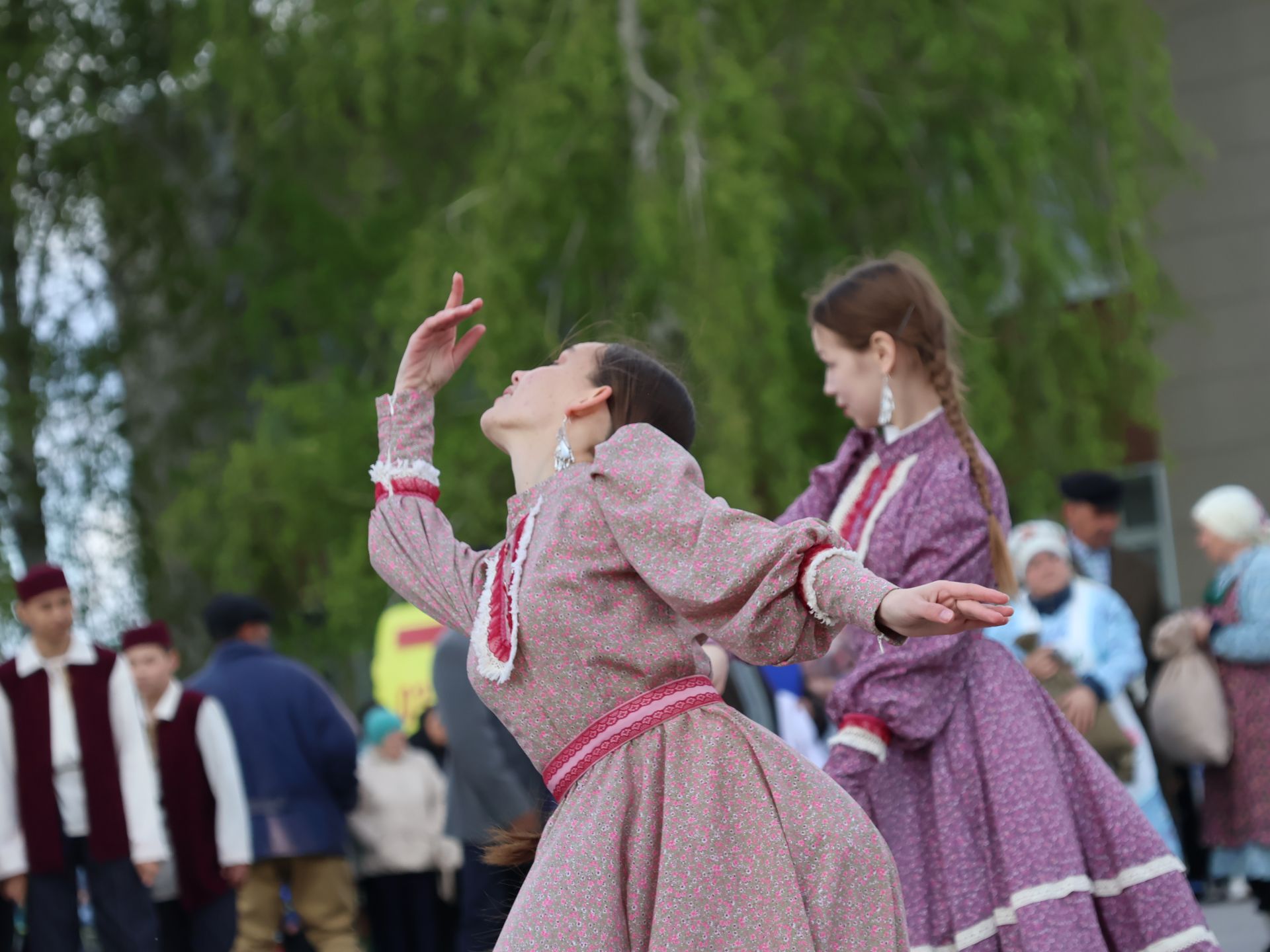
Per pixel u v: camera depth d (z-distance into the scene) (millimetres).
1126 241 18750
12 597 17688
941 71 18031
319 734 9695
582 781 3236
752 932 3092
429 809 11180
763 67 17297
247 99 18797
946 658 4289
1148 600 10211
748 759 3201
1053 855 4246
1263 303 24703
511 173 16969
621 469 3285
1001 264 18672
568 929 3076
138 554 20828
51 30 20688
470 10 18406
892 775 4414
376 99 18094
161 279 20984
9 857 8375
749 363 16188
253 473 18016
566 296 18094
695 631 3311
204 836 9227
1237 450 24750
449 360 3887
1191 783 11461
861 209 18812
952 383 4551
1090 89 18750
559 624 3256
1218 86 25078
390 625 13531
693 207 16297
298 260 21297
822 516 4664
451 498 16656
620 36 17297
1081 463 18172
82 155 20719
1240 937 9914
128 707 8664
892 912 3143
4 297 21047
